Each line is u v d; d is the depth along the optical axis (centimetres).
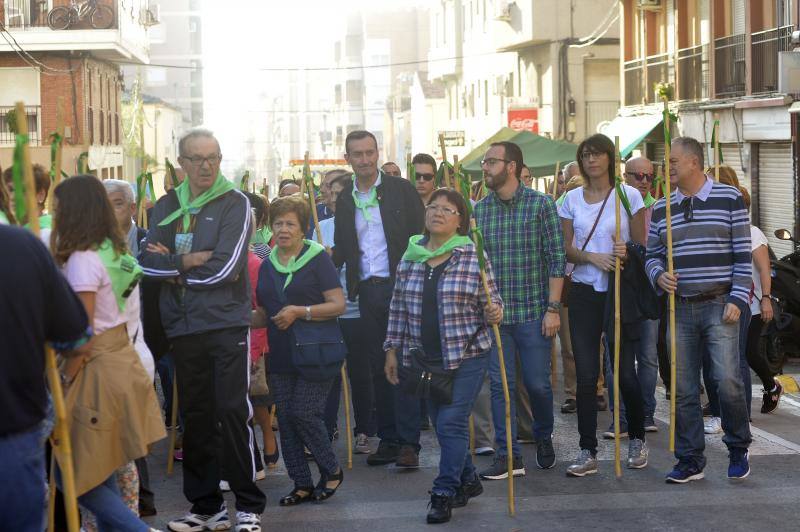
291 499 984
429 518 916
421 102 9112
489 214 1077
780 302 1728
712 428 1257
